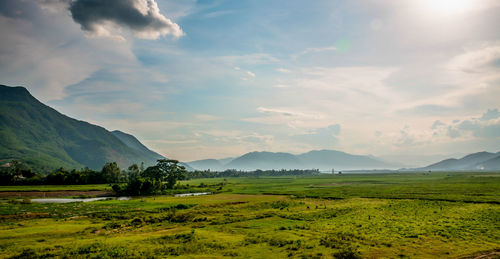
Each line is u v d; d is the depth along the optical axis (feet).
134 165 648.79
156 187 406.00
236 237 124.77
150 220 170.19
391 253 97.91
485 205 223.10
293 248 104.68
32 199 310.24
